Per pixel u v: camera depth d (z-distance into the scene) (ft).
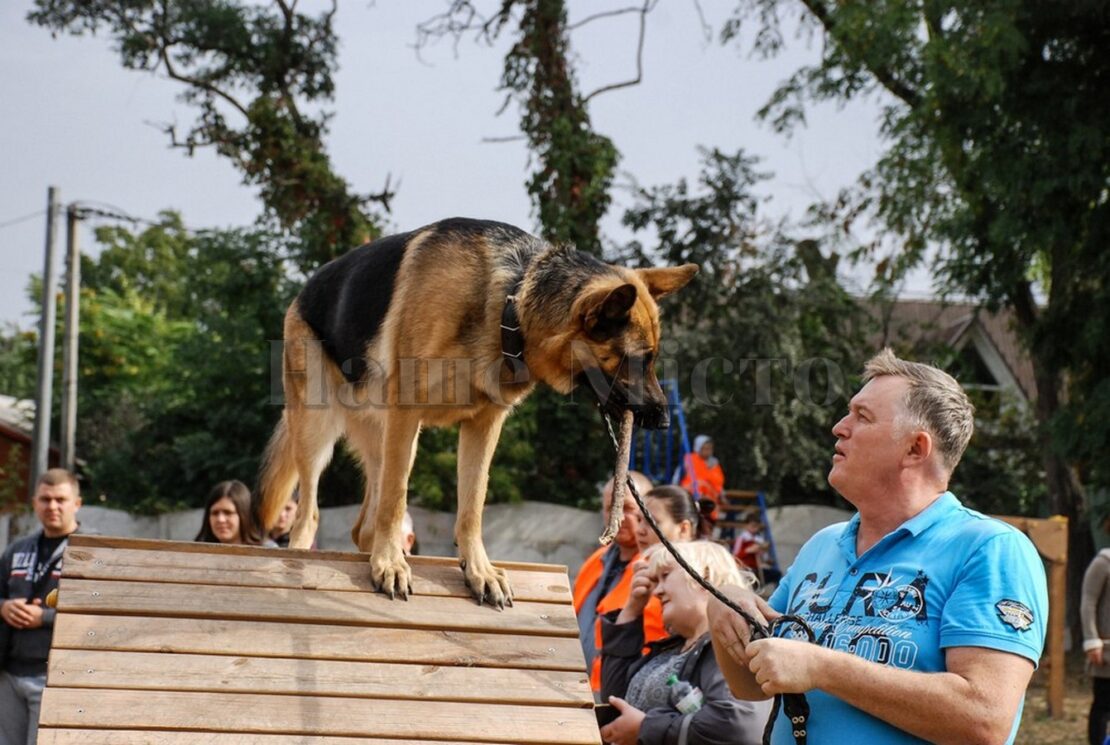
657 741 12.45
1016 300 49.42
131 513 51.70
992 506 59.52
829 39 51.11
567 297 13.16
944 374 9.45
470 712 11.00
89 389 73.77
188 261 60.49
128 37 61.41
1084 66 40.24
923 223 50.88
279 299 57.47
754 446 50.62
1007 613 8.27
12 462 58.34
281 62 62.44
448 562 12.89
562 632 12.25
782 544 52.60
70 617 10.62
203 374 56.49
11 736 17.66
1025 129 40.32
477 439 13.48
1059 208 40.22
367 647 11.30
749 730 12.09
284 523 20.56
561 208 52.70
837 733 8.79
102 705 9.98
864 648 8.72
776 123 52.26
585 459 56.44
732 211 53.31
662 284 14.43
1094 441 40.86
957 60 39.42
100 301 86.48
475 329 13.12
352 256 15.55
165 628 10.80
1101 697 25.41
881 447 9.21
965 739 8.00
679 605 13.28
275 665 10.80
